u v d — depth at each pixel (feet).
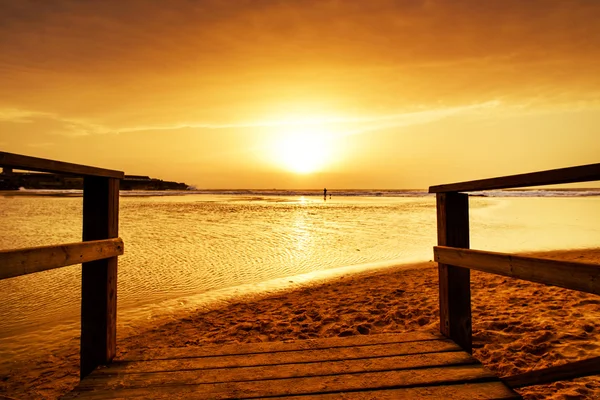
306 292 21.89
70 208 88.33
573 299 17.48
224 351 9.40
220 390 7.50
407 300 19.15
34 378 11.94
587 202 124.67
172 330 15.98
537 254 33.17
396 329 15.10
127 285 23.65
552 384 9.98
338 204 129.80
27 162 5.95
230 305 19.53
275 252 35.40
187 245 38.75
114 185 8.86
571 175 5.66
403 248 37.88
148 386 7.67
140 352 9.37
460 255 8.60
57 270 27.30
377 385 7.58
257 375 8.12
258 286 23.43
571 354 11.59
